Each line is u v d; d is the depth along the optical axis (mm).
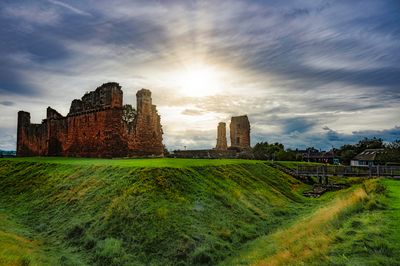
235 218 24281
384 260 10141
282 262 13234
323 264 10961
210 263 17688
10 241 18656
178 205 23047
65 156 56438
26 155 68375
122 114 48844
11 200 30266
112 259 17828
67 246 20094
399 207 16562
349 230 13648
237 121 90312
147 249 18672
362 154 89500
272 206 30469
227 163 40094
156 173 27094
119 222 21156
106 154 47344
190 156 63938
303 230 18469
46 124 61906
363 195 20594
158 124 56938
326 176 45719
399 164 70000
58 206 26172
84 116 53062
